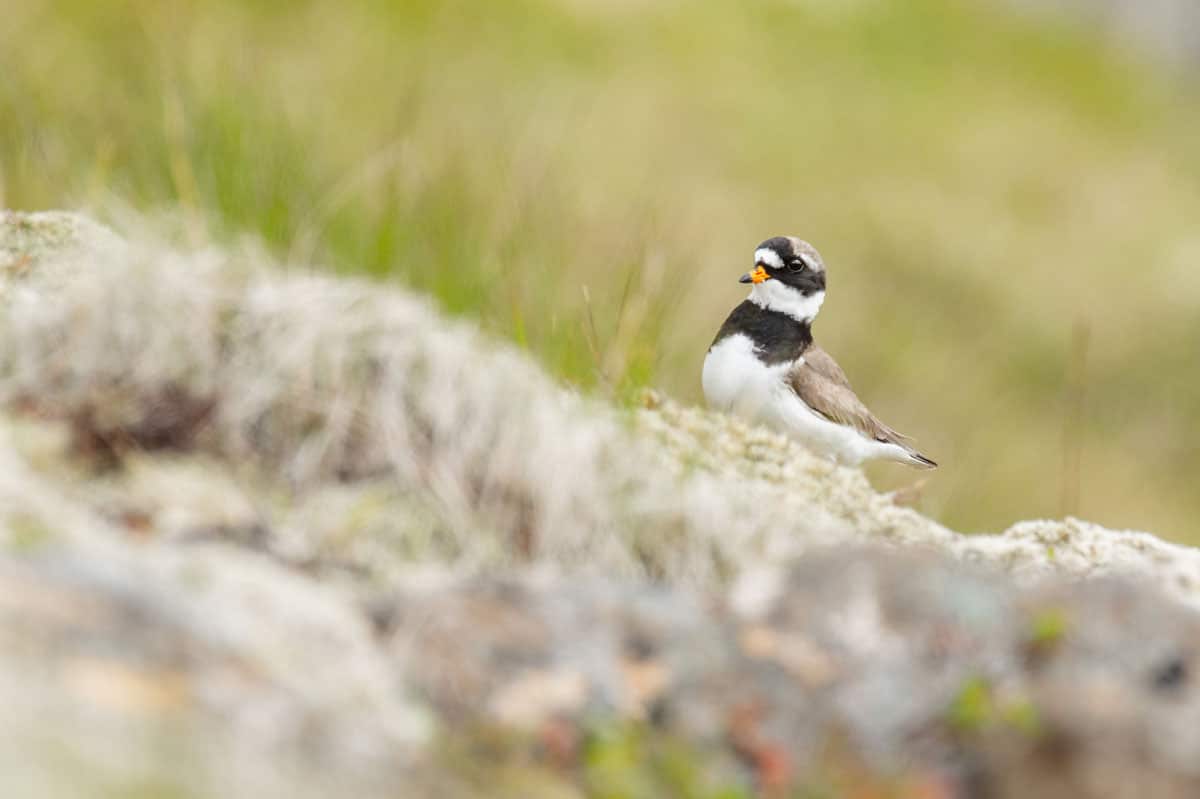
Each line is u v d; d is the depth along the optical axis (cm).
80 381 826
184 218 1062
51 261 1033
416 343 877
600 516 853
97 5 2325
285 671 622
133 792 518
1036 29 4194
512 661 704
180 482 788
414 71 2677
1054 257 3109
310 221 1175
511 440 858
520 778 650
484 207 1314
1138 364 2872
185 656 596
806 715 707
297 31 2648
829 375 1302
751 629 750
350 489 822
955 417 2458
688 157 2936
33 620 579
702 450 1021
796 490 1022
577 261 1474
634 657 723
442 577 776
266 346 850
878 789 674
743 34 3441
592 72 3069
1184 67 4572
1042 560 1016
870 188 3086
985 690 698
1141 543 1072
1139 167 3706
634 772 672
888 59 3638
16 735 518
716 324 2053
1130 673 709
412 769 617
